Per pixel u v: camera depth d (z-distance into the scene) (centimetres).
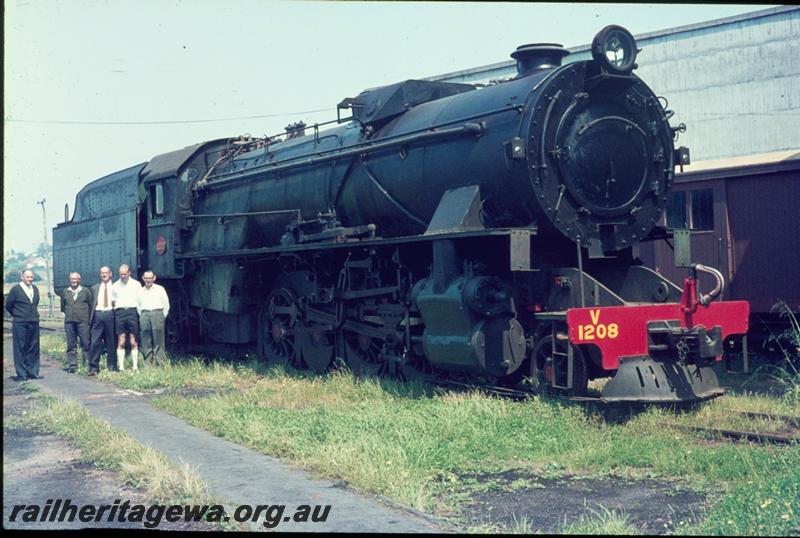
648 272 963
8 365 1595
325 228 1190
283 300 1369
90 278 1955
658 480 629
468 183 954
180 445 776
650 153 957
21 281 1362
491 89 989
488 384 960
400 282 1067
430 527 511
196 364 1395
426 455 679
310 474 652
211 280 1477
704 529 486
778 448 688
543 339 899
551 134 887
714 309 870
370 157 1120
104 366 1496
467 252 945
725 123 1958
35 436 843
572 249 949
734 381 1111
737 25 1933
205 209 1543
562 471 657
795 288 1212
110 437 784
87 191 2034
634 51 927
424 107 1099
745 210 1274
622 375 810
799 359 1211
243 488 613
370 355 1172
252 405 963
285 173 1317
